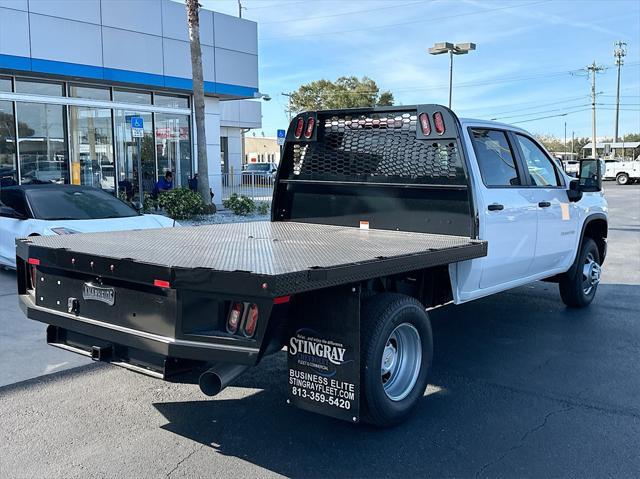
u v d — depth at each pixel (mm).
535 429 4207
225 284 3293
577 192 6809
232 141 41031
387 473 3607
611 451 3887
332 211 6113
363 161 5824
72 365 5527
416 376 4387
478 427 4246
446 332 6656
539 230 6273
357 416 3709
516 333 6609
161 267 3506
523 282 6312
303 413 4504
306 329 3863
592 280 7699
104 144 18453
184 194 17188
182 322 3557
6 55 15016
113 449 3900
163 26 18766
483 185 5387
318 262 3619
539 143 6691
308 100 63000
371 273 3689
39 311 4395
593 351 5973
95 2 16844
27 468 3643
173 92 20281
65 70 16281
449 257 4387
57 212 9414
